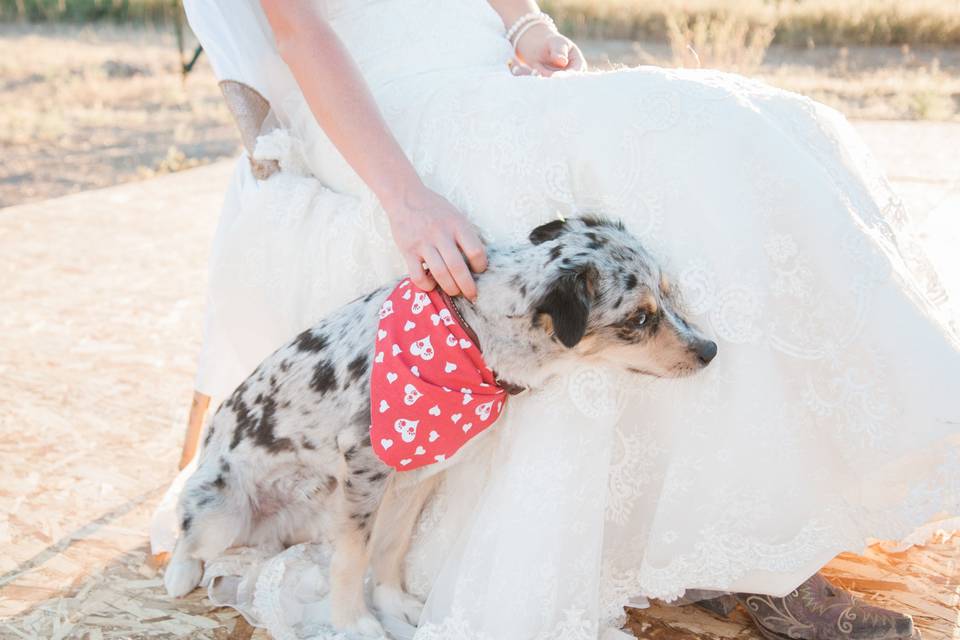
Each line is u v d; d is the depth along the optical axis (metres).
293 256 3.16
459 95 2.84
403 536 2.84
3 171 11.23
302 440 2.83
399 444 2.51
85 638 2.79
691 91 2.52
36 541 3.29
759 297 2.40
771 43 17.86
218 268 3.29
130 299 5.85
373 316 2.76
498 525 2.50
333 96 2.74
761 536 2.45
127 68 17.62
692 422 2.46
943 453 2.34
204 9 3.34
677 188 2.49
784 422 2.42
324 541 3.06
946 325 2.39
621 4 19.00
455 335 2.49
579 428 2.48
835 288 2.38
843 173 2.56
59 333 5.25
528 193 2.65
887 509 2.41
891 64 16.14
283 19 2.81
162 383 4.60
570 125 2.62
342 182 3.19
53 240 7.18
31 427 4.11
